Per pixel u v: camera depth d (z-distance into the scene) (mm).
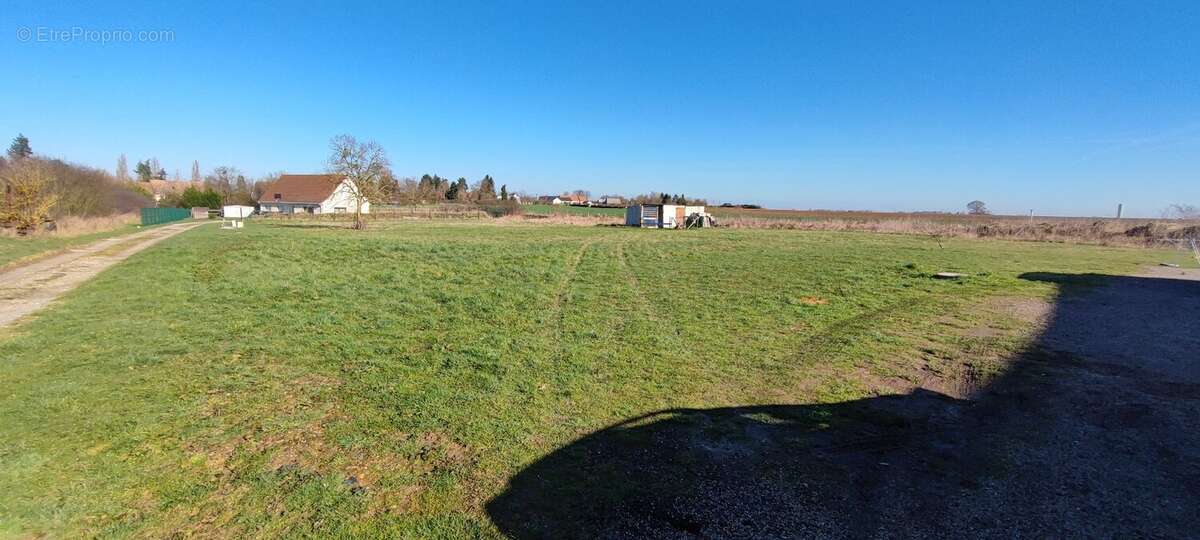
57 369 5734
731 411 4781
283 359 6195
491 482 3555
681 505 3281
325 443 4098
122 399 4906
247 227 38156
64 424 4355
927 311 9016
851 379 5633
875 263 16078
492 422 4484
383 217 56688
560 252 19281
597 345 6961
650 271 14422
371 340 7094
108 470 3643
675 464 3793
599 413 4707
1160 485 3438
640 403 4953
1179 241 24109
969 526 3051
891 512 3199
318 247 19438
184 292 10305
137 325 7719
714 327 8000
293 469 3697
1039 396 5039
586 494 3406
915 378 5656
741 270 14586
